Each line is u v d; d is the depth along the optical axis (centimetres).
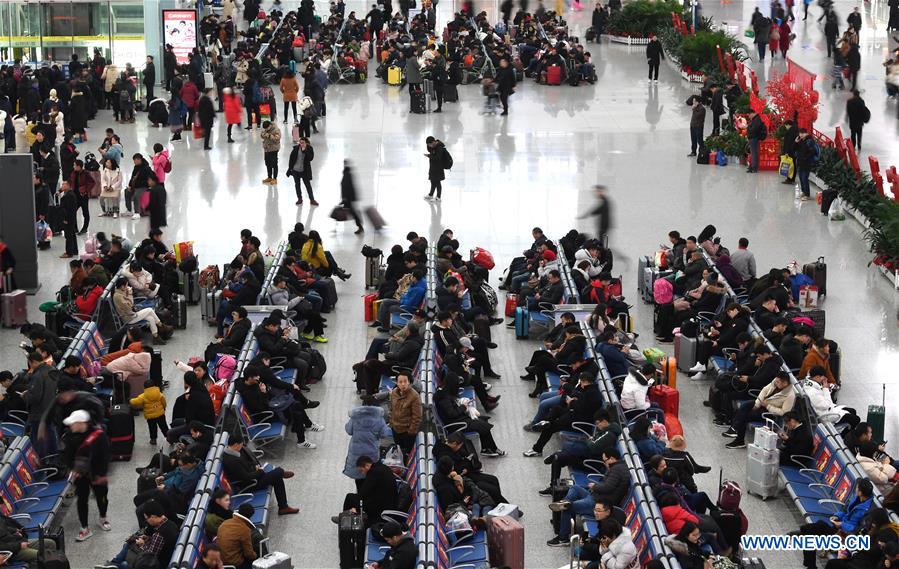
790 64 4106
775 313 2181
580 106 4412
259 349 2078
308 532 1664
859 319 2462
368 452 1692
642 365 2023
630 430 1753
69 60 4519
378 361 2023
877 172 3062
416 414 1767
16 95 4044
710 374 2186
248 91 4050
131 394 2017
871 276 2716
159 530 1458
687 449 1908
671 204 3256
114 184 3161
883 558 1405
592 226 3081
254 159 3719
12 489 1612
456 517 1531
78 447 1627
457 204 3266
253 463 1694
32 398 1773
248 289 2353
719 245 2595
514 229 3070
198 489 1538
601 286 2356
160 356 2084
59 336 2233
